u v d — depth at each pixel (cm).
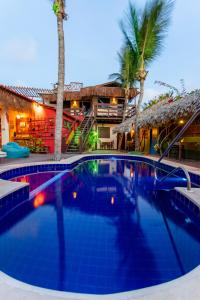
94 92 1903
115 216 348
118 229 297
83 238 271
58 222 321
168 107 959
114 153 1324
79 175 722
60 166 781
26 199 436
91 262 218
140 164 1005
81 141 1312
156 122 1023
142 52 1186
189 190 397
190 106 731
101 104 1802
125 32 1270
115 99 2027
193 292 140
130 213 363
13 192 385
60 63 809
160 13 1122
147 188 547
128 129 1392
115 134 1992
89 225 314
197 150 936
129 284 184
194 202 334
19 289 144
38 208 386
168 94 1583
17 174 658
